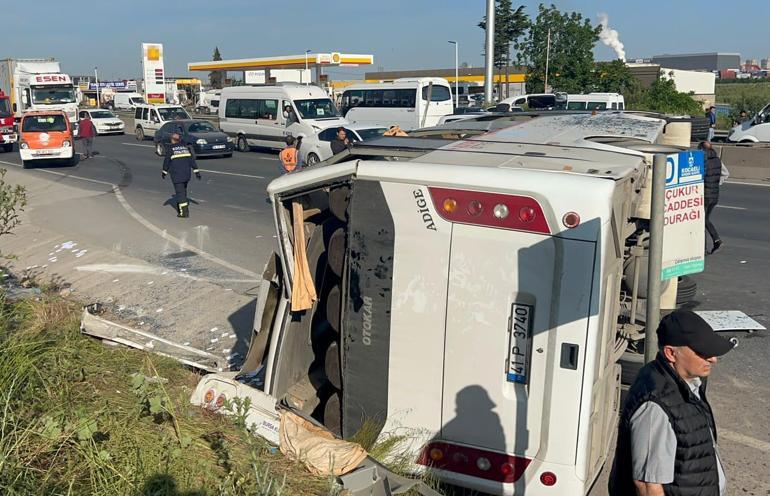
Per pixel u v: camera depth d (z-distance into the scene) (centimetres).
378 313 421
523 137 516
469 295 395
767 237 1230
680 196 397
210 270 1043
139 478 366
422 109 3064
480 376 398
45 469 363
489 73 3095
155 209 1606
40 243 1302
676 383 284
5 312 650
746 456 521
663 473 276
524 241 378
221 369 600
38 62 3934
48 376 473
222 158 2798
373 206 416
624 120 623
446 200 394
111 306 905
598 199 362
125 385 503
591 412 380
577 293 370
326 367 461
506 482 398
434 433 414
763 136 2611
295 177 448
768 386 639
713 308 848
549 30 4250
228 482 366
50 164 2692
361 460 409
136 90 10112
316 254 488
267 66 4928
